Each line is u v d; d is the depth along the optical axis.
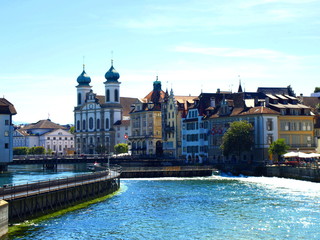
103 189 92.38
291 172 119.06
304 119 149.25
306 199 83.50
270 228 61.25
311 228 60.91
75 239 56.28
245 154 148.62
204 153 167.88
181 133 186.00
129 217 68.88
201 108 170.38
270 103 149.62
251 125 142.00
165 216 69.62
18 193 63.78
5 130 148.25
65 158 171.50
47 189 68.50
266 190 97.50
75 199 79.31
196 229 61.19
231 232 59.38
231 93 166.12
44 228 61.03
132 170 137.25
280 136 145.62
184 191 98.75
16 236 56.66
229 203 80.81
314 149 149.88
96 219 67.25
